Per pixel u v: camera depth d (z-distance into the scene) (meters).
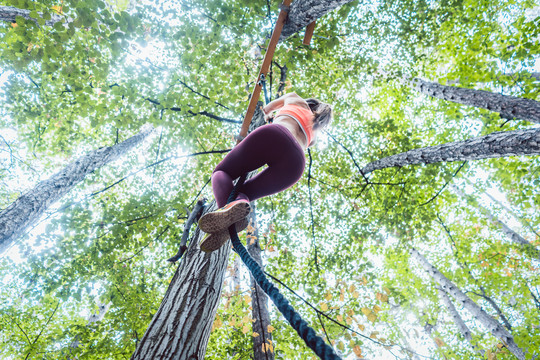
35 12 3.00
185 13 3.88
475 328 10.02
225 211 1.26
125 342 5.62
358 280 4.19
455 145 5.30
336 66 6.30
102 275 5.82
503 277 8.47
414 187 7.07
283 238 7.00
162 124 4.46
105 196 6.79
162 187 6.51
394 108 8.62
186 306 2.30
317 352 0.55
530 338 6.80
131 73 4.09
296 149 1.58
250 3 3.48
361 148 7.71
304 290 6.31
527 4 7.75
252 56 4.93
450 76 6.98
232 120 5.36
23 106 6.09
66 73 3.66
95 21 3.25
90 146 7.35
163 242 6.25
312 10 2.90
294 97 1.96
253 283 5.04
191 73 4.53
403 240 7.10
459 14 7.07
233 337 6.16
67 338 6.09
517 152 4.32
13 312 6.64
